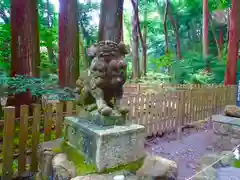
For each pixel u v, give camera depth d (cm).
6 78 439
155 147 457
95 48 246
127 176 220
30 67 504
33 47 522
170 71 1547
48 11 1312
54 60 1184
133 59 1426
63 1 639
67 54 639
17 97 481
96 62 240
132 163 245
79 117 278
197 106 608
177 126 546
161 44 2106
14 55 494
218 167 301
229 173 276
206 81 1389
